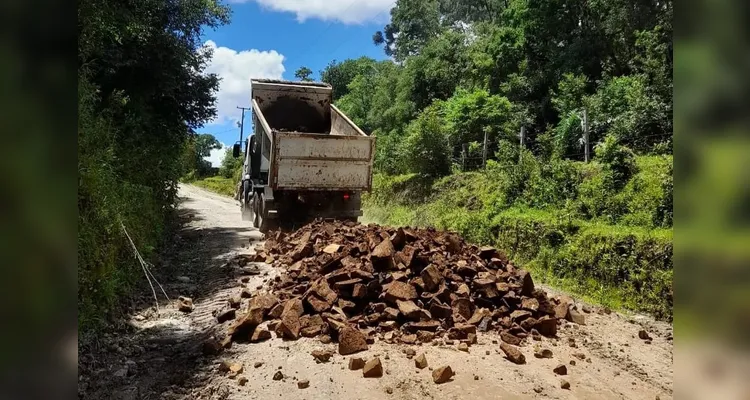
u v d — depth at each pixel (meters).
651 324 5.31
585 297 6.57
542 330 4.71
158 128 11.99
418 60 23.78
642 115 9.84
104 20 6.57
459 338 4.45
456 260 5.77
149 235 8.17
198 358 4.17
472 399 3.32
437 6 36.81
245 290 5.77
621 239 6.43
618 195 7.62
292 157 9.65
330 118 12.27
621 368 4.00
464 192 12.44
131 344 4.52
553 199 9.00
